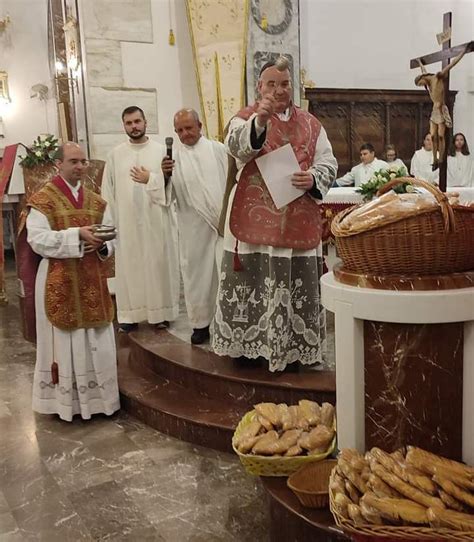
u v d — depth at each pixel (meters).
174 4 6.75
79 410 3.90
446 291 1.95
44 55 9.77
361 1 9.58
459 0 10.14
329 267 5.60
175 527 2.66
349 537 1.98
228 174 3.38
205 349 4.13
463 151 8.70
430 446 2.12
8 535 2.66
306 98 9.24
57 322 3.71
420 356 2.06
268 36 7.57
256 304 3.42
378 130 9.85
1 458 3.40
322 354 3.55
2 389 4.58
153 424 3.72
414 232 1.94
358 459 2.04
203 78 6.87
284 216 3.24
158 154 4.87
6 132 9.66
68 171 3.71
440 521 1.75
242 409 3.51
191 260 4.19
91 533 2.65
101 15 6.38
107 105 6.49
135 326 4.92
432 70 10.08
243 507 2.81
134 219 4.74
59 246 3.59
